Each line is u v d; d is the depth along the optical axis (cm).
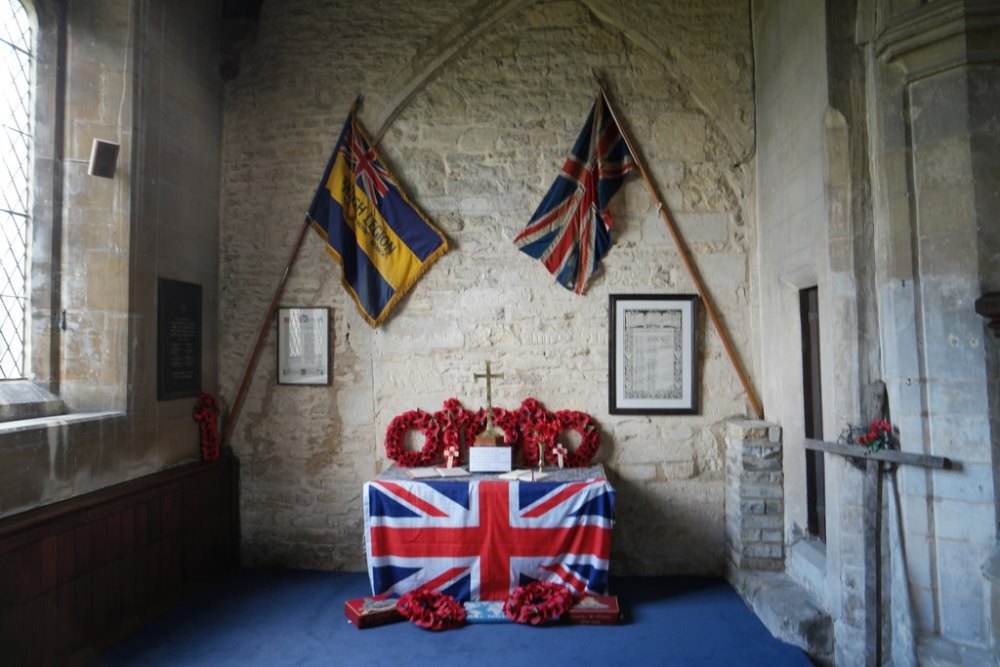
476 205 461
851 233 321
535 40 465
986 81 285
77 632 313
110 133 367
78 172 362
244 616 375
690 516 446
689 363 449
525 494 383
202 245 445
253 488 460
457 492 384
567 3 465
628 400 449
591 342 453
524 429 442
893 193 305
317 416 457
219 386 462
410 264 455
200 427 435
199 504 416
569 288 454
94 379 360
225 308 464
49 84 357
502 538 382
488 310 456
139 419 374
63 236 359
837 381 323
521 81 464
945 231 290
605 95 458
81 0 367
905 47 296
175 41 412
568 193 454
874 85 317
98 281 362
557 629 359
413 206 456
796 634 336
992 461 274
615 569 445
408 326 457
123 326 364
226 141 471
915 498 292
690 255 454
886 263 309
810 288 389
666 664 320
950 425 285
